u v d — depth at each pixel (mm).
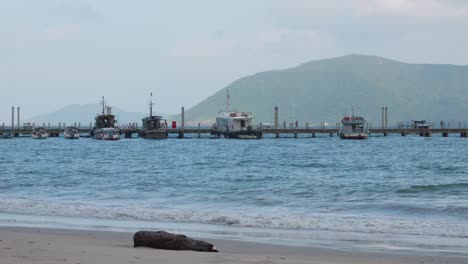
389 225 27438
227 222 28859
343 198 39469
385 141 178375
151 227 27312
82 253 18328
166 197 40500
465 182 49750
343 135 190875
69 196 41562
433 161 85188
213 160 89438
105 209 33094
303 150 124000
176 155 105500
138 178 56906
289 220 28922
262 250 20828
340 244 22625
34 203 35656
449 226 27109
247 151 120000
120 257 17672
